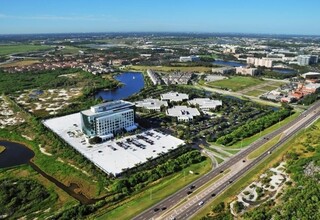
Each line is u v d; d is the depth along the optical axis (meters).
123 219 154.50
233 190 178.75
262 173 197.88
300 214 143.38
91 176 199.75
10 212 162.88
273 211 150.38
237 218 151.50
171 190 181.38
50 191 183.25
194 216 155.62
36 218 157.88
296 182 181.38
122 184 184.00
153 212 160.00
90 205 164.62
